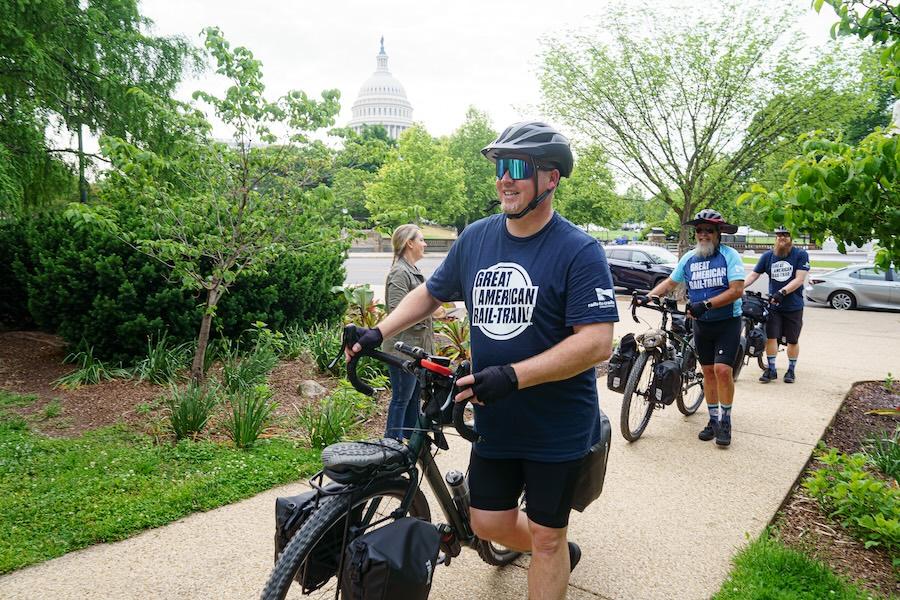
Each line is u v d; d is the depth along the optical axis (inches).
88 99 401.7
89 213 214.4
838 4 121.0
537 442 84.9
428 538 78.8
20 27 341.4
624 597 114.3
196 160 231.9
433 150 2090.3
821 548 133.2
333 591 90.0
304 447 193.8
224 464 174.1
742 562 123.2
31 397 235.5
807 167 110.0
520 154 79.4
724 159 637.3
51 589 113.0
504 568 122.2
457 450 189.6
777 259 292.0
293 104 234.2
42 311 281.7
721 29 578.2
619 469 176.1
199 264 270.7
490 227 89.7
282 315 313.1
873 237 117.8
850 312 616.7
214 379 248.2
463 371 78.7
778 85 566.3
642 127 635.5
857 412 243.9
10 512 140.9
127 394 239.8
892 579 120.5
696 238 196.5
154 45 408.2
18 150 372.2
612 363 190.7
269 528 138.9
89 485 157.2
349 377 88.4
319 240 252.4
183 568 120.9
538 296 82.3
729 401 194.4
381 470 82.2
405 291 187.5
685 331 220.1
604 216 1237.7
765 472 174.2
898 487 159.9
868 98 559.5
